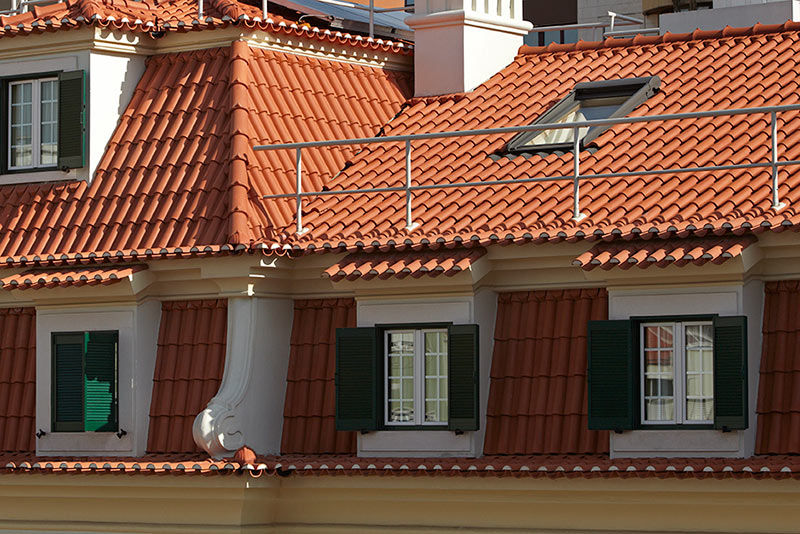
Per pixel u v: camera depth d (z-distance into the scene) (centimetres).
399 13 10800
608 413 6944
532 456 7094
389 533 7312
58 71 8256
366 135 8531
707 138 7588
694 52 8394
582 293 7200
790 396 6788
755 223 6725
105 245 7850
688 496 6725
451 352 7244
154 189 7975
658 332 6956
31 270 7862
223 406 7444
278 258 7544
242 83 8138
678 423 6888
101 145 8244
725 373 6744
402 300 7388
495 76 8825
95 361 7756
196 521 7450
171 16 8531
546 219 7294
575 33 12588
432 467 7069
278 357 7694
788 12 8625
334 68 8712
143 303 7756
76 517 7681
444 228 7444
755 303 6875
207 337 7700
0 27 8269
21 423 8000
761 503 6619
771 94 7806
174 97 8281
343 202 7875
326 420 7600
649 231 6888
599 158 7662
